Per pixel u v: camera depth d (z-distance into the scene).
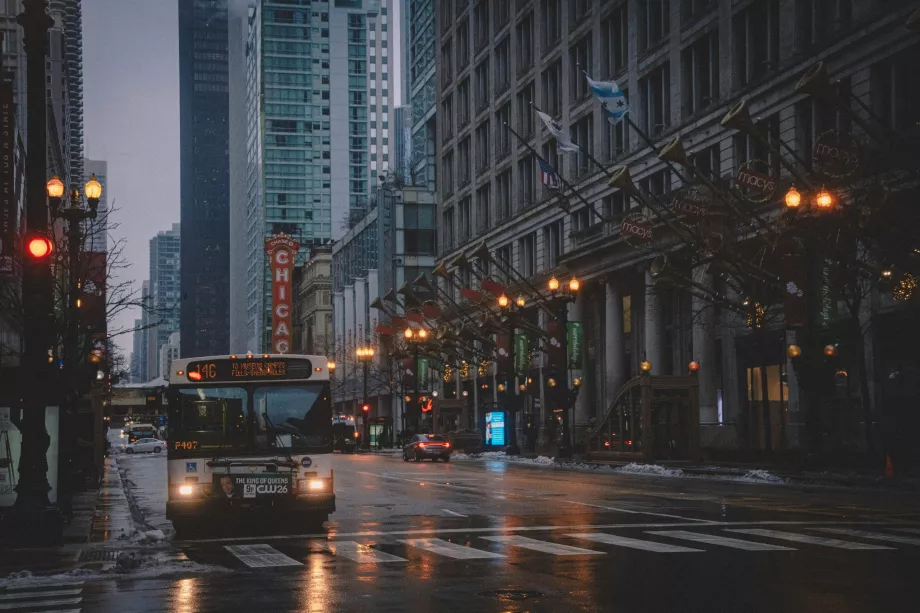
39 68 18.25
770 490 30.39
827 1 43.72
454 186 95.00
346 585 12.79
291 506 19.84
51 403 22.39
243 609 11.15
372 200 127.94
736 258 41.56
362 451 92.62
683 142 54.75
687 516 21.67
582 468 48.06
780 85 46.03
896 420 38.84
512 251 81.44
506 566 14.26
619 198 63.84
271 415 20.12
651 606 10.79
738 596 11.30
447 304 92.06
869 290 36.34
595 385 68.25
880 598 11.05
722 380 51.16
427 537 18.59
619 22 64.06
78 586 13.20
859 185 38.44
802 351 36.66
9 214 41.78
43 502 18.34
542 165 57.78
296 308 188.12
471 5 90.38
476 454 68.50
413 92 130.75
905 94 39.12
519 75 79.81
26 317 18.39
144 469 59.75
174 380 19.98
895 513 21.86
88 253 41.38
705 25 53.16
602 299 67.25
